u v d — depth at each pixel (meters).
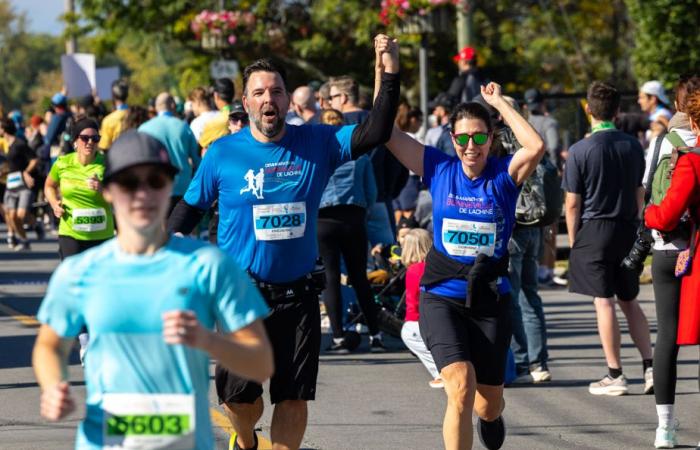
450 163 14.91
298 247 14.22
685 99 17.11
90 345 9.23
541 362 22.08
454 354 14.38
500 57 81.69
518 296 21.62
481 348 14.74
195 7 74.81
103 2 76.69
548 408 19.92
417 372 22.97
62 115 48.88
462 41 54.59
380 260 26.48
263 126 13.97
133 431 9.13
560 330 27.97
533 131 14.55
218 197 14.47
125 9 76.56
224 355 8.88
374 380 22.22
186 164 26.81
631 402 20.34
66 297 9.23
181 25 74.25
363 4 71.00
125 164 8.87
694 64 57.91
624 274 20.73
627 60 87.94
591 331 27.73
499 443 15.62
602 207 20.56
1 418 18.95
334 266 24.39
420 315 14.95
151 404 9.14
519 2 84.50
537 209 20.48
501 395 15.11
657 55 58.41
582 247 20.75
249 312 9.23
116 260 9.18
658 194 16.33
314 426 18.62
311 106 27.03
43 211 56.00
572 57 89.19
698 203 15.69
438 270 14.77
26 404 19.95
